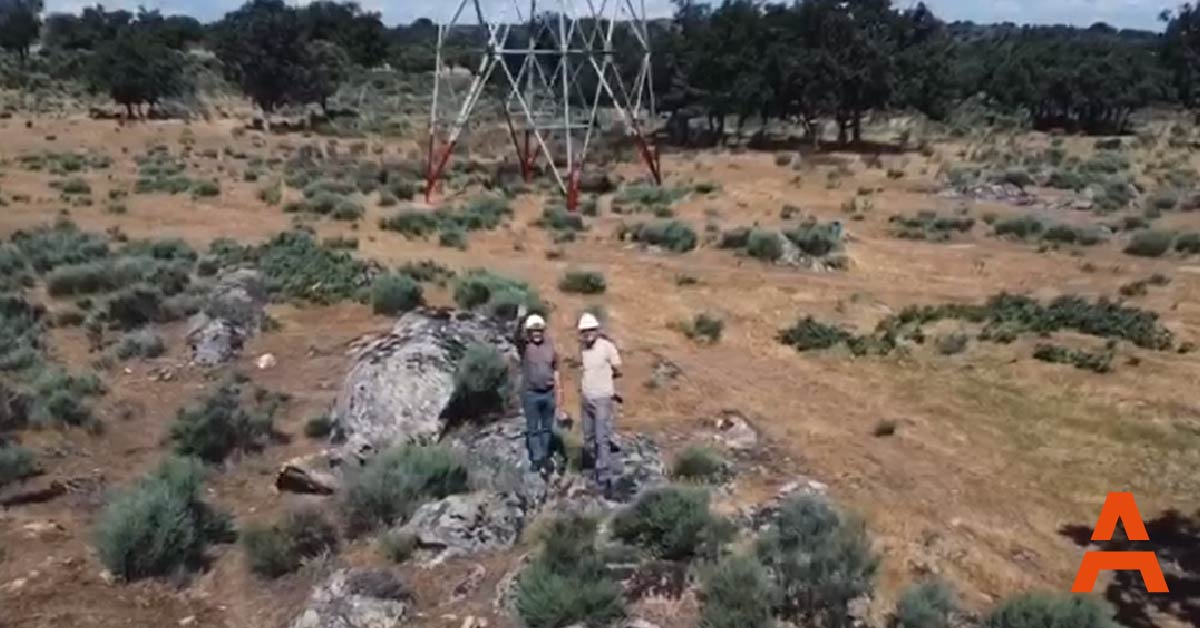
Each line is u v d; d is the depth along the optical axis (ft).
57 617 41.24
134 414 66.33
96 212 150.10
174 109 334.44
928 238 142.51
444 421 57.88
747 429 63.82
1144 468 61.93
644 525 43.32
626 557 41.63
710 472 54.90
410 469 49.55
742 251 127.24
